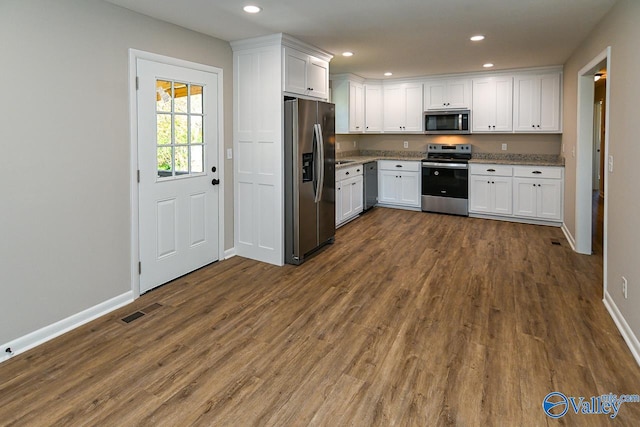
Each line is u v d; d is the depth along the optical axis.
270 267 4.02
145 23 3.17
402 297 3.26
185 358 2.39
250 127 4.11
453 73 6.29
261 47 3.94
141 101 3.19
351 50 4.56
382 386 2.10
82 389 2.09
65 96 2.63
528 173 5.70
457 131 6.41
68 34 2.62
